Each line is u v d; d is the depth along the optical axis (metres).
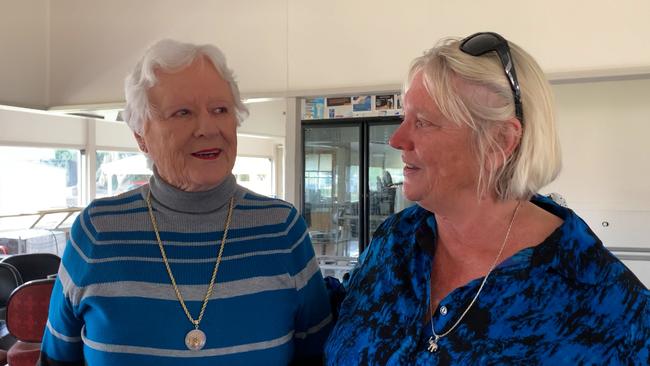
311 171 4.66
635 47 2.91
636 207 4.63
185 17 4.14
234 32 3.99
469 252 0.91
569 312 0.78
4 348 3.04
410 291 0.96
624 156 4.67
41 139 6.95
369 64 3.59
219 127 1.08
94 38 4.50
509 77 0.80
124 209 1.12
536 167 0.82
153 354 1.04
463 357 0.82
